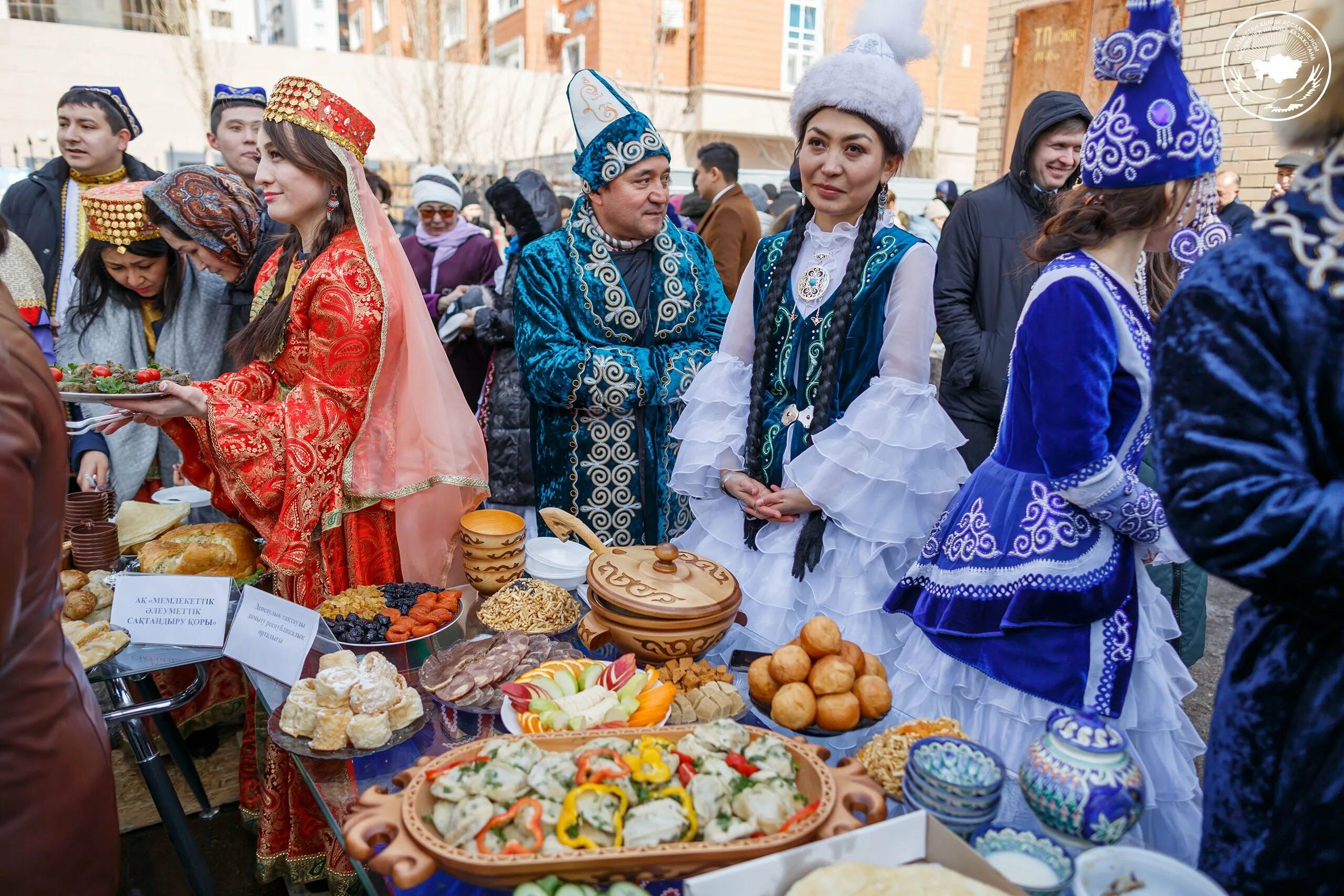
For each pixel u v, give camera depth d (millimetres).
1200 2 5465
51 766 1128
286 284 2012
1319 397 867
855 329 1769
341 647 1597
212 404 1790
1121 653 1369
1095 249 1368
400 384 1964
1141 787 1062
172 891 2215
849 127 1675
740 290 2041
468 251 4453
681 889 1092
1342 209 852
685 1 16984
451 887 1079
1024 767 1109
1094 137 1321
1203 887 936
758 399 1902
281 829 1972
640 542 2471
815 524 1761
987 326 3189
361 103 14664
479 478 2064
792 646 1371
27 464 1001
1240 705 988
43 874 1134
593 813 1021
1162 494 944
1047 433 1326
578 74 2318
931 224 6898
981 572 1436
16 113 12914
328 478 1872
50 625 1138
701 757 1142
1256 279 891
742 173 11016
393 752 1351
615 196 2314
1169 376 940
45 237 2951
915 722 1265
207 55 13484
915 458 1678
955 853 982
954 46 15852
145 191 2256
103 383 1755
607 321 2406
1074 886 939
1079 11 7125
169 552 1900
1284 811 942
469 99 14922
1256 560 865
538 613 1667
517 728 1307
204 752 2721
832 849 966
